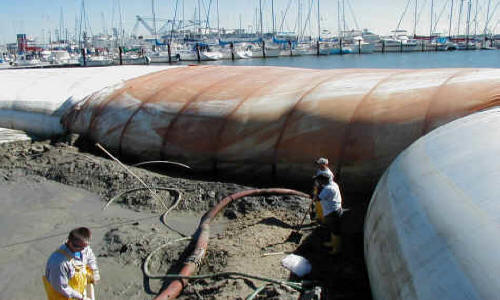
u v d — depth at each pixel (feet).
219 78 42.60
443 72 31.32
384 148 27.14
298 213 26.20
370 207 19.35
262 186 31.89
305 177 30.17
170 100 39.50
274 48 240.53
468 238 11.27
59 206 29.40
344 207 27.25
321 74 38.91
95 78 51.72
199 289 18.94
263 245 22.48
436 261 11.71
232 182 33.06
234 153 33.01
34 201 30.35
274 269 19.94
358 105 29.60
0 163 38.32
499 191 11.89
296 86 35.83
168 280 20.10
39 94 49.42
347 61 191.42
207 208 28.09
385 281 14.11
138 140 38.55
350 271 19.89
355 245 22.59
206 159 34.32
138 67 56.95
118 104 42.32
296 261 20.39
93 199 30.48
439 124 25.53
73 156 38.81
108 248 23.22
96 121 42.60
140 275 20.71
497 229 10.80
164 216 26.96
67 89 49.44
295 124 30.99
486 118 17.08
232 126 33.71
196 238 23.38
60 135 45.68
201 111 36.29
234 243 22.85
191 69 50.70
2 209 29.14
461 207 12.37
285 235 23.57
